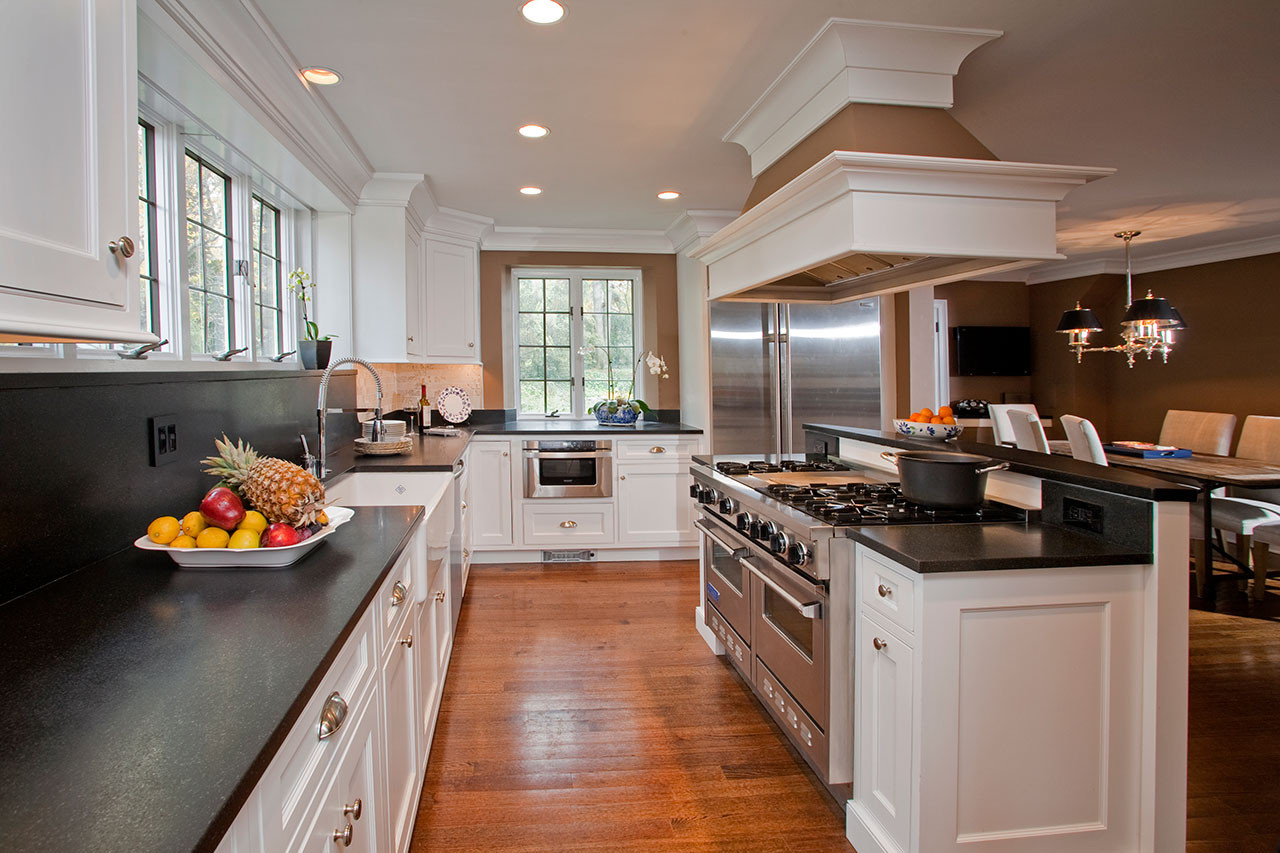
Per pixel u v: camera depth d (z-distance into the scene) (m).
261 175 2.91
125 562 1.48
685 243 5.05
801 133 2.63
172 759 0.71
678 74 2.54
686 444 4.82
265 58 2.22
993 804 1.59
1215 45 2.39
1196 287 6.34
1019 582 1.58
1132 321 4.70
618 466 4.79
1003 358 7.31
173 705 0.83
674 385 5.36
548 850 1.86
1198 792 2.12
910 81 2.34
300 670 0.93
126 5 1.01
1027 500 2.02
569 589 4.20
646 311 5.46
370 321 3.79
